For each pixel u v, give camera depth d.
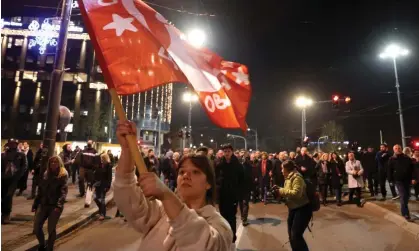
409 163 9.22
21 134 54.88
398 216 9.62
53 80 8.96
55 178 5.95
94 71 55.09
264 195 14.20
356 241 7.50
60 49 9.06
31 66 55.78
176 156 13.58
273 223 9.59
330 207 12.60
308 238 7.79
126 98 58.00
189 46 2.69
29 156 13.50
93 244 7.21
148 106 61.69
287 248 6.97
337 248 6.94
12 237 7.03
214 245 1.56
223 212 6.55
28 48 56.06
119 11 2.38
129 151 1.94
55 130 8.85
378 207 11.41
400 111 19.84
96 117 53.34
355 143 16.98
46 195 5.91
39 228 5.84
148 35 2.41
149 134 61.44
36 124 55.16
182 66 2.46
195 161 2.02
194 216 1.56
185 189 1.98
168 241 1.75
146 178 1.53
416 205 11.59
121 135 1.79
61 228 8.10
